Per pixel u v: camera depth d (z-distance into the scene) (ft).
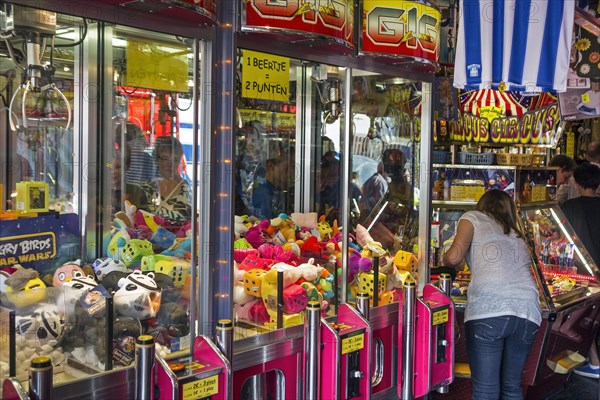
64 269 7.82
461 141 16.60
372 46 10.30
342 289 10.46
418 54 10.73
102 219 8.77
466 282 14.61
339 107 10.42
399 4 10.42
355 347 9.62
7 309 6.46
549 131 16.87
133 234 8.54
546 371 14.28
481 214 12.34
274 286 8.95
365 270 10.73
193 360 7.91
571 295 14.37
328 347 9.27
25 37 7.75
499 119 16.87
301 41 9.03
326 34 8.87
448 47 16.03
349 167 10.48
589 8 15.61
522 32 11.83
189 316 8.11
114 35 8.14
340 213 10.59
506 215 12.30
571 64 14.84
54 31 7.93
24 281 7.27
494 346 11.69
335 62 9.98
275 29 8.40
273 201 10.69
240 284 8.79
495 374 11.78
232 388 7.85
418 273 12.30
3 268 7.55
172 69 8.23
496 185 14.88
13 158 7.93
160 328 7.73
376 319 10.82
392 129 11.45
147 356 6.83
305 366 9.05
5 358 6.44
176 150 8.32
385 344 11.11
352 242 10.77
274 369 8.97
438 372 11.62
